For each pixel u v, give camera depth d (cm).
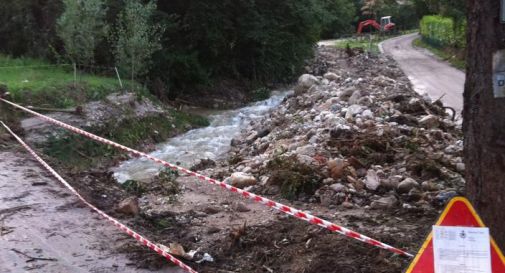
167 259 494
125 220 623
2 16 2300
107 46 2016
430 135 1028
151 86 2127
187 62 2359
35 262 484
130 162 1330
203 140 1602
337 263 468
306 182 772
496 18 315
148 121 1664
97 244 530
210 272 475
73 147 1279
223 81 2619
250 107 2288
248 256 516
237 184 858
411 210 656
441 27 4250
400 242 518
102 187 791
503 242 324
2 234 550
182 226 630
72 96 1544
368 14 7744
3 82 1520
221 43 2528
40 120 1343
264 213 689
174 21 2403
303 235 554
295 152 966
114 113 1551
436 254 299
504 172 322
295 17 2909
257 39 2630
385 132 997
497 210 326
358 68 3206
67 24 1830
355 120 1180
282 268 479
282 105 1928
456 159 866
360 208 694
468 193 345
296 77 3086
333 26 6606
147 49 1938
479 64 328
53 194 706
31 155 978
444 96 1900
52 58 2097
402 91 1567
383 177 789
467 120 344
